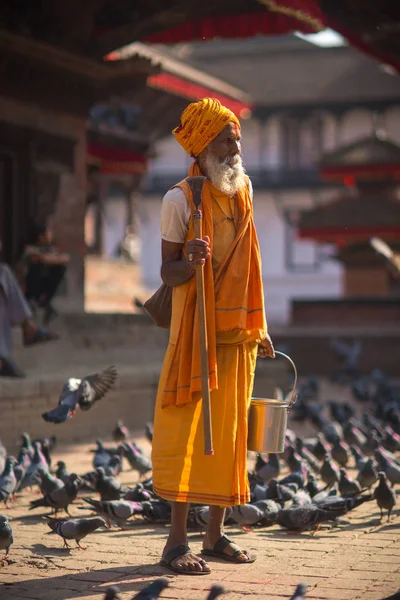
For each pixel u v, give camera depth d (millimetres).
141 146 34375
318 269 81250
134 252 45250
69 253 22469
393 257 36375
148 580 6438
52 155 21672
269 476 10445
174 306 6832
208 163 6828
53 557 7215
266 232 82250
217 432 6680
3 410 13805
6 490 9438
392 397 22953
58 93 21406
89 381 9508
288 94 77938
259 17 22859
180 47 75688
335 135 79000
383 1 23328
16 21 19750
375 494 8680
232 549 6969
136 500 8844
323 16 22391
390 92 75938
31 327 15625
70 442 15023
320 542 7734
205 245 6504
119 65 21547
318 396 26547
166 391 6727
